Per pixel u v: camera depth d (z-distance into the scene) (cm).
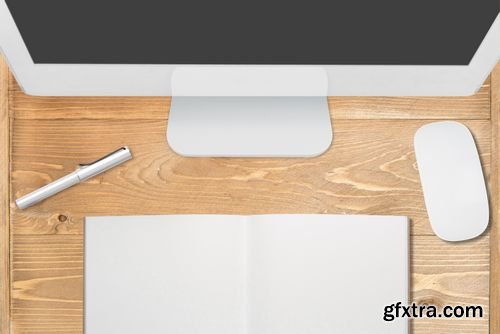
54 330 74
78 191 75
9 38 66
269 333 71
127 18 63
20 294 74
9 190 75
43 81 71
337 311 72
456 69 70
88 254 73
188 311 73
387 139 75
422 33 65
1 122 75
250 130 74
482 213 72
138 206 75
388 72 70
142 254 73
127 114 75
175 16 63
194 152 74
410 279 74
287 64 69
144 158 75
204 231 73
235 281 73
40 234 75
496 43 66
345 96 75
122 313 73
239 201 75
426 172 73
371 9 63
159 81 71
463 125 74
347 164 75
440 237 73
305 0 62
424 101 75
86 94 73
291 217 72
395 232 72
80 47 67
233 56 67
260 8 62
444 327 74
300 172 75
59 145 75
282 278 72
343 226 72
